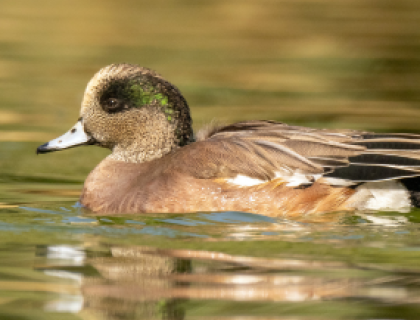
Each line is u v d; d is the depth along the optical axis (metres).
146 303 7.16
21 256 8.62
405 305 7.11
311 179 10.48
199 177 10.69
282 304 7.16
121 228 9.90
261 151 10.65
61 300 7.25
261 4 35.94
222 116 18.02
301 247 8.94
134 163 11.62
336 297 7.32
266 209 10.50
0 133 16.72
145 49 26.41
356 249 8.88
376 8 34.91
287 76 23.17
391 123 17.45
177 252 8.75
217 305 7.12
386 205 10.57
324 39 28.27
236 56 25.75
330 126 17.09
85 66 23.92
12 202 11.70
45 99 20.05
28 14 32.41
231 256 8.59
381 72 23.70
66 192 12.58
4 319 6.80
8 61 24.53
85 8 34.19
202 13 33.69
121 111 11.56
